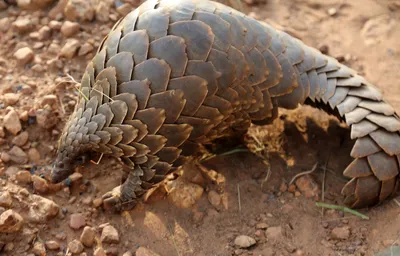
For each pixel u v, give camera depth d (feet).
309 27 14.87
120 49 9.84
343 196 11.40
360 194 10.75
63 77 12.73
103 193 11.24
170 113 9.77
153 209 11.06
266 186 11.61
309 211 11.19
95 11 14.06
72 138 10.15
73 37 13.64
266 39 10.56
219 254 10.48
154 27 9.73
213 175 11.68
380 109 10.89
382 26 14.87
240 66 10.11
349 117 10.82
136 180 10.55
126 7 14.20
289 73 10.80
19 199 10.64
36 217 10.52
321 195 11.46
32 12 14.19
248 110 10.70
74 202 11.05
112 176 11.50
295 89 10.98
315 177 11.77
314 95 11.11
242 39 10.19
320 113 12.88
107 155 11.19
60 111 12.12
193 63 9.69
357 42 14.52
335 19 15.12
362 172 10.55
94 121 9.98
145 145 9.97
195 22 9.82
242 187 11.55
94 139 10.01
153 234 10.71
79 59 13.23
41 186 10.97
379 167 10.53
